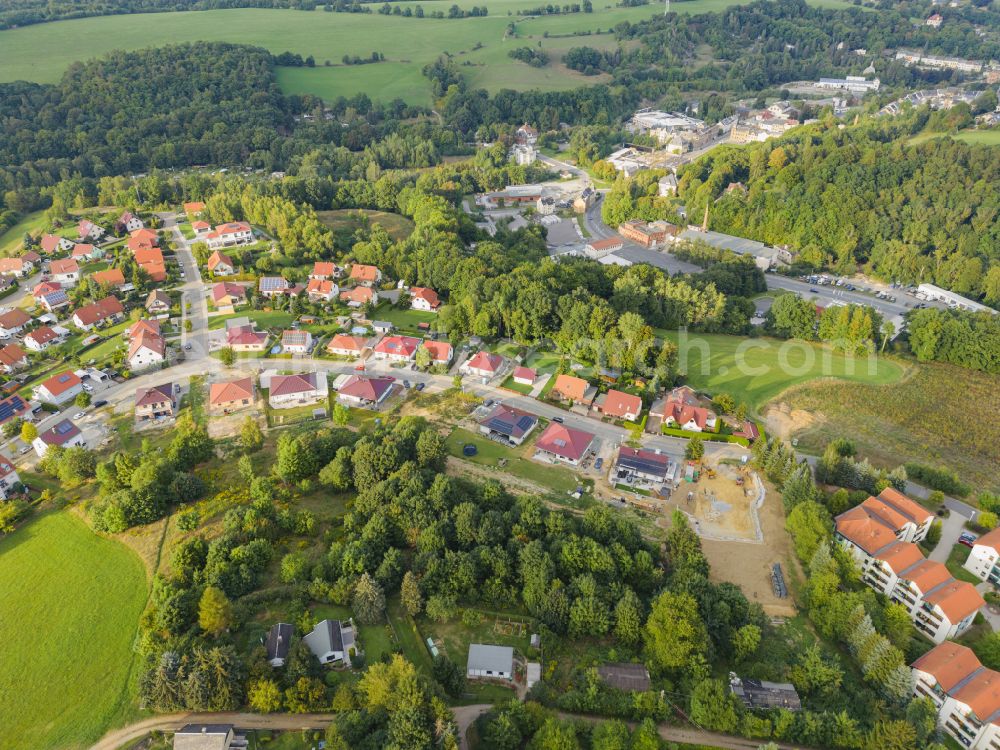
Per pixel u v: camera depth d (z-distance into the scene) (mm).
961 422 167875
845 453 146875
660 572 111062
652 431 158375
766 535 128250
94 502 127250
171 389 163625
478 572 107688
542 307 191500
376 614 99312
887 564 111875
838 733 86562
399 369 181000
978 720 88062
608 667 94062
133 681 92062
